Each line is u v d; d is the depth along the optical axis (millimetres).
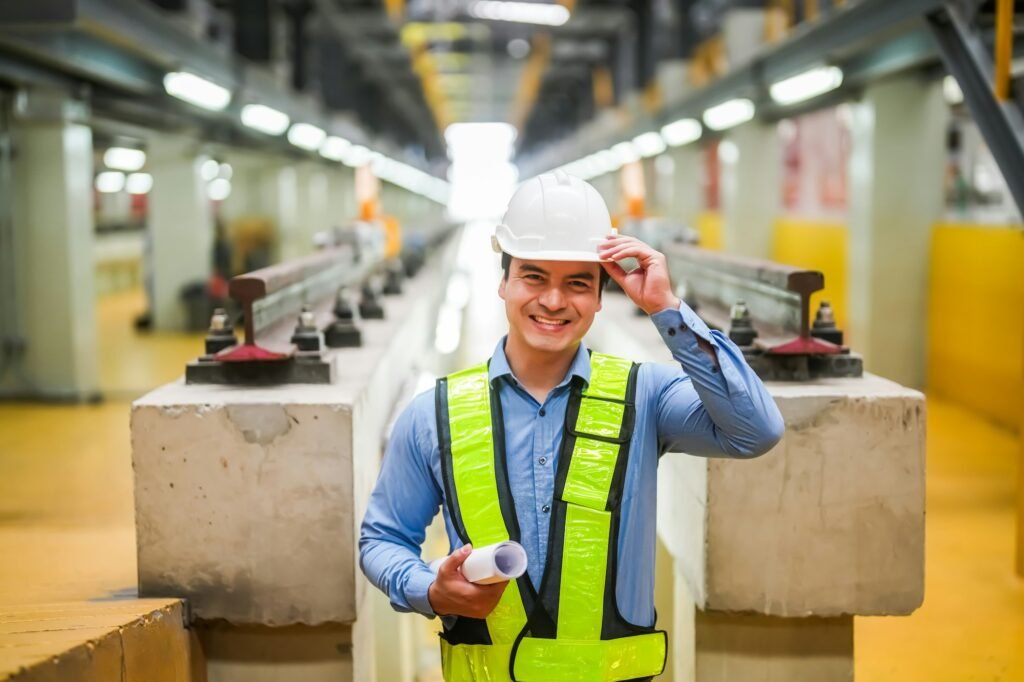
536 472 2408
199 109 12375
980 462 7672
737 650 3459
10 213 10031
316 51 21344
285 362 3512
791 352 3424
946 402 9906
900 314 10352
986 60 5750
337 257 6207
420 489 2512
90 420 9328
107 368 12586
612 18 22484
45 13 7078
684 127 16891
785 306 3850
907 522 3268
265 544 3203
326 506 3191
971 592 5105
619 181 26156
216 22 14914
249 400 3191
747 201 14781
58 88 9828
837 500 3260
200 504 3193
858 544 3275
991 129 5824
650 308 2311
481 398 2473
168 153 15758
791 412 3229
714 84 14039
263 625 3330
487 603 2230
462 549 2180
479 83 36906
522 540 2383
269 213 20781
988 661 4309
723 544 3273
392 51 26391
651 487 2479
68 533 5430
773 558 3277
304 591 3209
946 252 9914
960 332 9641
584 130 31125
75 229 10156
